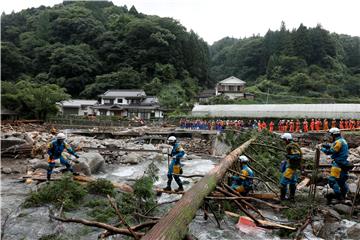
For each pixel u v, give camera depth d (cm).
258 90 6956
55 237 602
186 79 7800
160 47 8044
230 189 679
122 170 1324
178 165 885
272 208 756
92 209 758
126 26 8581
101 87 6800
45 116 3847
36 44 7962
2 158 1370
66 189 827
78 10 9175
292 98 6328
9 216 707
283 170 786
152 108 5319
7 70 6850
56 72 7169
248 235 612
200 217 700
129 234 427
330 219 664
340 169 720
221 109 4075
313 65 7869
